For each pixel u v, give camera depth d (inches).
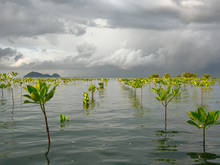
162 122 400.5
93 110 555.8
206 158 214.7
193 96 927.7
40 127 360.8
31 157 221.1
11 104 668.1
